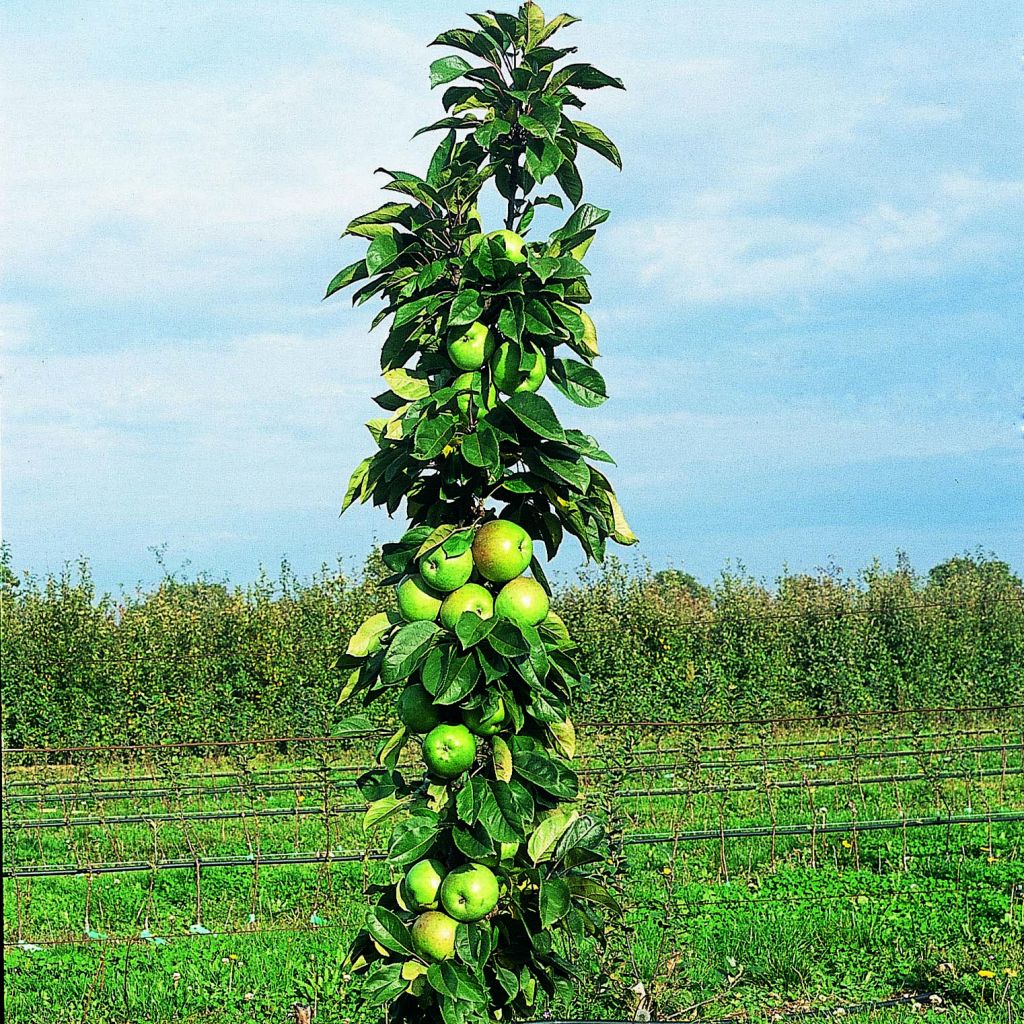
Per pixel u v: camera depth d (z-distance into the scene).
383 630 4.00
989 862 10.13
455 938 3.69
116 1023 6.68
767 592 24.45
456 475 3.87
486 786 3.70
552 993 3.90
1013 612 24.64
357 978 6.30
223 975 7.44
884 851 10.73
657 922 7.99
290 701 18.27
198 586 23.22
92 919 9.12
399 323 3.73
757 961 7.64
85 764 14.59
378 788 4.07
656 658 21.94
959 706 18.59
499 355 3.77
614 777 9.48
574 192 4.24
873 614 23.86
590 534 4.02
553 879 3.76
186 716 18.38
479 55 4.03
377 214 3.90
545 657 3.63
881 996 7.18
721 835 10.03
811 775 13.81
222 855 11.19
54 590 21.17
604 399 3.91
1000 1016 6.59
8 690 19.22
